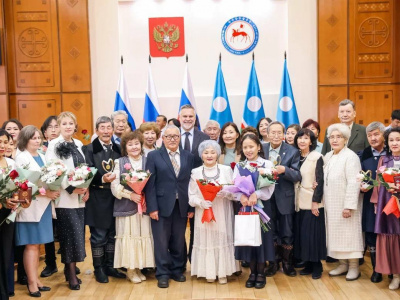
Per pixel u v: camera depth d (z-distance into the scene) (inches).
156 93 293.7
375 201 171.9
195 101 308.3
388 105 304.2
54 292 170.4
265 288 170.4
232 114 308.8
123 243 176.1
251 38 308.8
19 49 306.7
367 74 304.0
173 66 311.0
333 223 177.6
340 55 303.3
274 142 182.9
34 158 168.7
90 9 306.5
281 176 179.9
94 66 308.7
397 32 300.8
